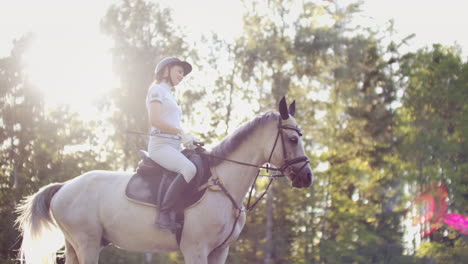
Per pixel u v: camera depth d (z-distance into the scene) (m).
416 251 30.39
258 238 28.84
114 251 26.38
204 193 5.66
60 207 6.15
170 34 30.78
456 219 27.88
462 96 28.58
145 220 5.82
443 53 30.03
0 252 27.05
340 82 31.28
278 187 28.67
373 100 32.50
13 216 28.09
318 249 28.94
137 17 30.47
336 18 30.86
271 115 5.72
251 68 29.39
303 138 29.06
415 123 29.55
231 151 5.79
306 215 29.22
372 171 32.28
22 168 33.12
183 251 5.73
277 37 29.66
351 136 31.67
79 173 31.75
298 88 29.38
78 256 6.13
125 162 30.84
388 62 33.78
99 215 6.05
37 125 34.31
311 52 28.98
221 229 5.67
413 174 28.70
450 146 27.84
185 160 5.64
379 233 32.69
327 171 29.95
